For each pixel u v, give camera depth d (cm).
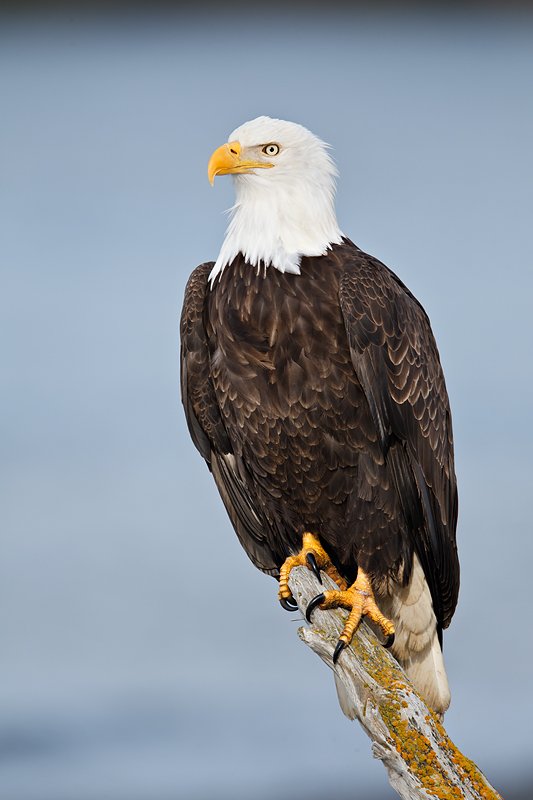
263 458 1184
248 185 1199
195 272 1247
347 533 1188
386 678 1002
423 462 1198
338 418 1150
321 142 1217
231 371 1166
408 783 937
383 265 1213
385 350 1153
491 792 928
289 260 1166
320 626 1099
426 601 1202
